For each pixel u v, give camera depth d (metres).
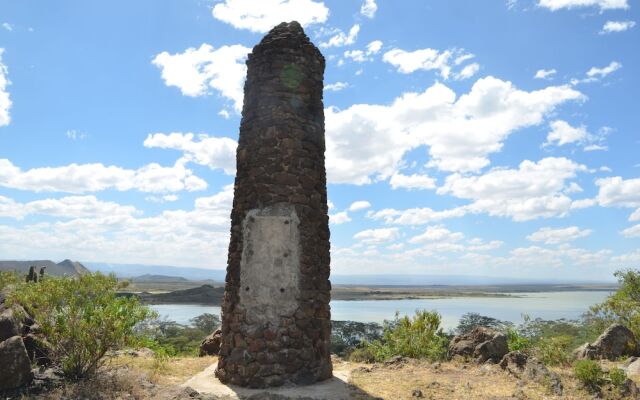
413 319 16.77
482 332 14.12
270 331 9.37
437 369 11.88
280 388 9.10
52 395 7.95
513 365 11.20
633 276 17.64
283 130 10.19
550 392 9.34
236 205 10.37
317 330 9.88
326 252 10.45
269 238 9.71
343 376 10.53
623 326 14.19
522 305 94.12
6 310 9.77
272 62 10.52
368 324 34.47
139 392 8.54
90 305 9.32
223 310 10.08
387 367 12.11
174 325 29.64
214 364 11.55
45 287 9.62
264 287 9.54
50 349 9.48
